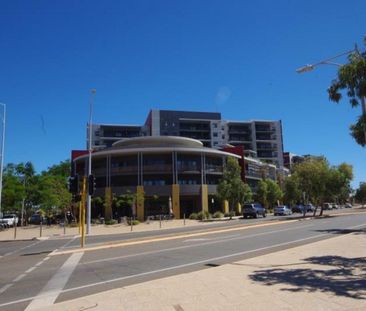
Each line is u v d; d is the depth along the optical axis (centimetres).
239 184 6291
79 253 1900
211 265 1394
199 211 6894
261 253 1691
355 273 1043
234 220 5438
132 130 12231
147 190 6662
